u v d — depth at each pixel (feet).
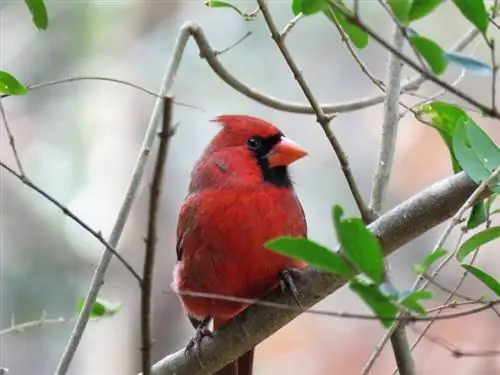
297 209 19.98
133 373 44.42
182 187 44.75
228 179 19.79
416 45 14.35
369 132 48.96
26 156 47.16
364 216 18.89
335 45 48.67
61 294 45.27
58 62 47.19
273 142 20.27
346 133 49.21
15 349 44.91
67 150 47.01
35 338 45.03
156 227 13.07
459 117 18.84
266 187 19.65
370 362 17.94
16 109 47.44
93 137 46.83
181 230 20.26
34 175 46.83
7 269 45.34
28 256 45.83
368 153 48.85
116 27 47.03
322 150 48.93
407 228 16.55
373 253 12.27
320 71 48.85
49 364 44.83
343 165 18.90
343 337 48.24
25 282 45.24
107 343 44.91
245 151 20.13
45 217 46.19
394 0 12.84
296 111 21.88
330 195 48.65
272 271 18.90
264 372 48.57
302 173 48.85
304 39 48.57
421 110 19.74
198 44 21.01
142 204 44.19
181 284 20.26
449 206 16.46
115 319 44.83
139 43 46.96
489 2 19.47
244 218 19.19
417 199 16.57
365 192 48.44
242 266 19.13
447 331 41.81
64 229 45.96
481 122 43.19
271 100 21.74
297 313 18.04
